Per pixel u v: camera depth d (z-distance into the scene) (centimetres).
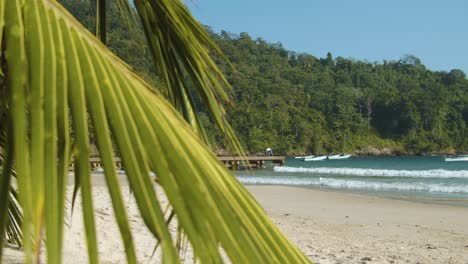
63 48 98
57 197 78
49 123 85
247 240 91
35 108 85
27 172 78
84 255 629
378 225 1323
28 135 85
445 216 1516
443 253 955
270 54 14612
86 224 81
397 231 1224
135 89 102
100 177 2581
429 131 12719
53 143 83
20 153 79
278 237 100
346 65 15275
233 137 154
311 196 2092
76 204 849
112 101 96
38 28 97
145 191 87
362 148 12225
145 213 85
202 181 93
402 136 12719
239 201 98
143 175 89
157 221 85
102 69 100
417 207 1744
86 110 93
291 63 15412
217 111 155
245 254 89
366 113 12988
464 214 1555
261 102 10319
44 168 80
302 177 3725
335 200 1953
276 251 96
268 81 11544
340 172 4475
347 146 12025
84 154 87
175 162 93
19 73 88
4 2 98
